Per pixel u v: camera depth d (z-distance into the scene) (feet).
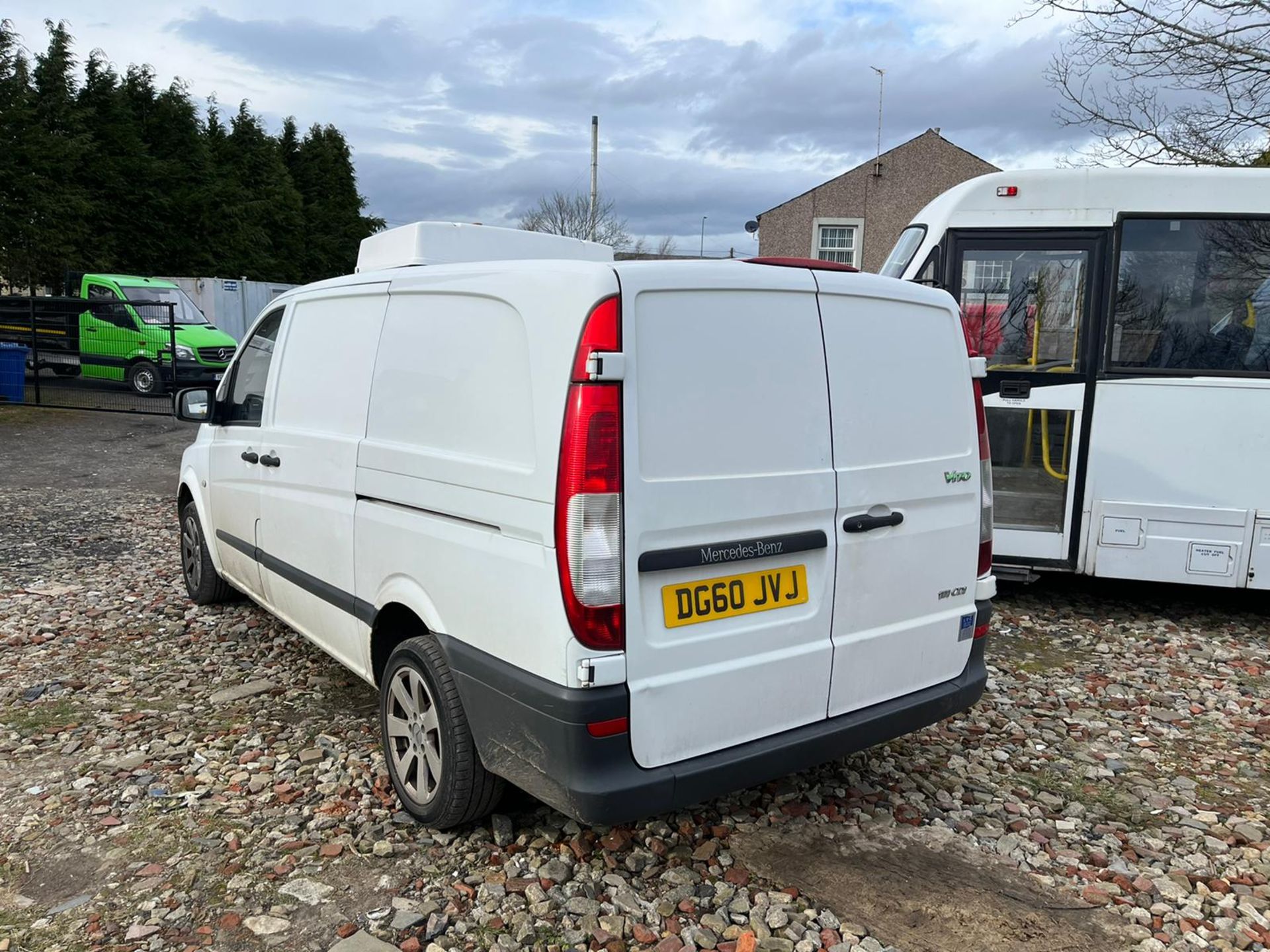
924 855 10.91
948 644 11.60
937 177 82.79
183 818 11.37
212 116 124.67
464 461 9.97
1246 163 33.50
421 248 13.89
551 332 8.94
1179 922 9.70
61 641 17.81
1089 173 20.12
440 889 9.95
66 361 61.36
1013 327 20.80
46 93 85.97
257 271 113.70
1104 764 13.44
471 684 9.85
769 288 9.71
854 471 10.35
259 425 15.64
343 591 12.78
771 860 10.70
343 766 12.75
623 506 8.61
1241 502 19.44
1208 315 19.70
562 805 8.94
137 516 30.12
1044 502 20.67
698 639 9.18
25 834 10.99
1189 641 19.17
